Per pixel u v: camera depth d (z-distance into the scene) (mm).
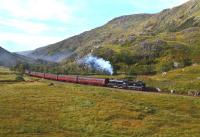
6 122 63000
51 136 56594
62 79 134875
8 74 166250
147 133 59844
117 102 79062
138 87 105562
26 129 59500
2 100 81250
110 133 59875
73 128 62625
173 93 102688
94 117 68188
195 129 61875
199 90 104625
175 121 67125
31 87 103875
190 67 169875
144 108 74688
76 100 81188
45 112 71562
